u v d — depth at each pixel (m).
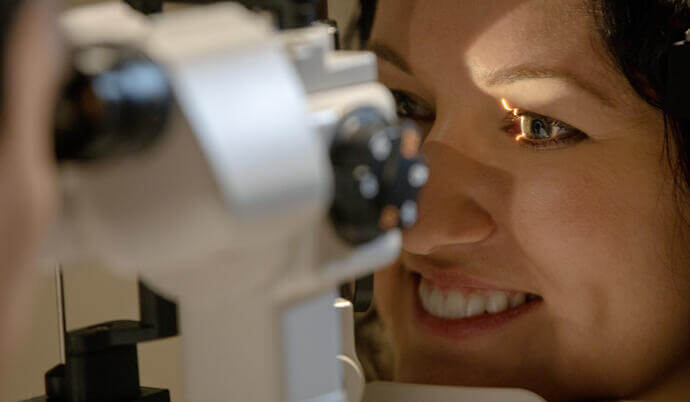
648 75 0.65
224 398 0.50
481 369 0.73
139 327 0.55
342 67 0.49
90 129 0.38
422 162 0.49
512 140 0.68
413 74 0.70
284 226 0.41
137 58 0.39
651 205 0.68
